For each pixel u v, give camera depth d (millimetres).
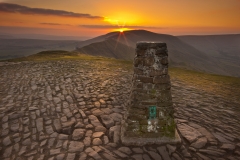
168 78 1808
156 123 1896
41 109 2779
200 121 2607
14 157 1682
